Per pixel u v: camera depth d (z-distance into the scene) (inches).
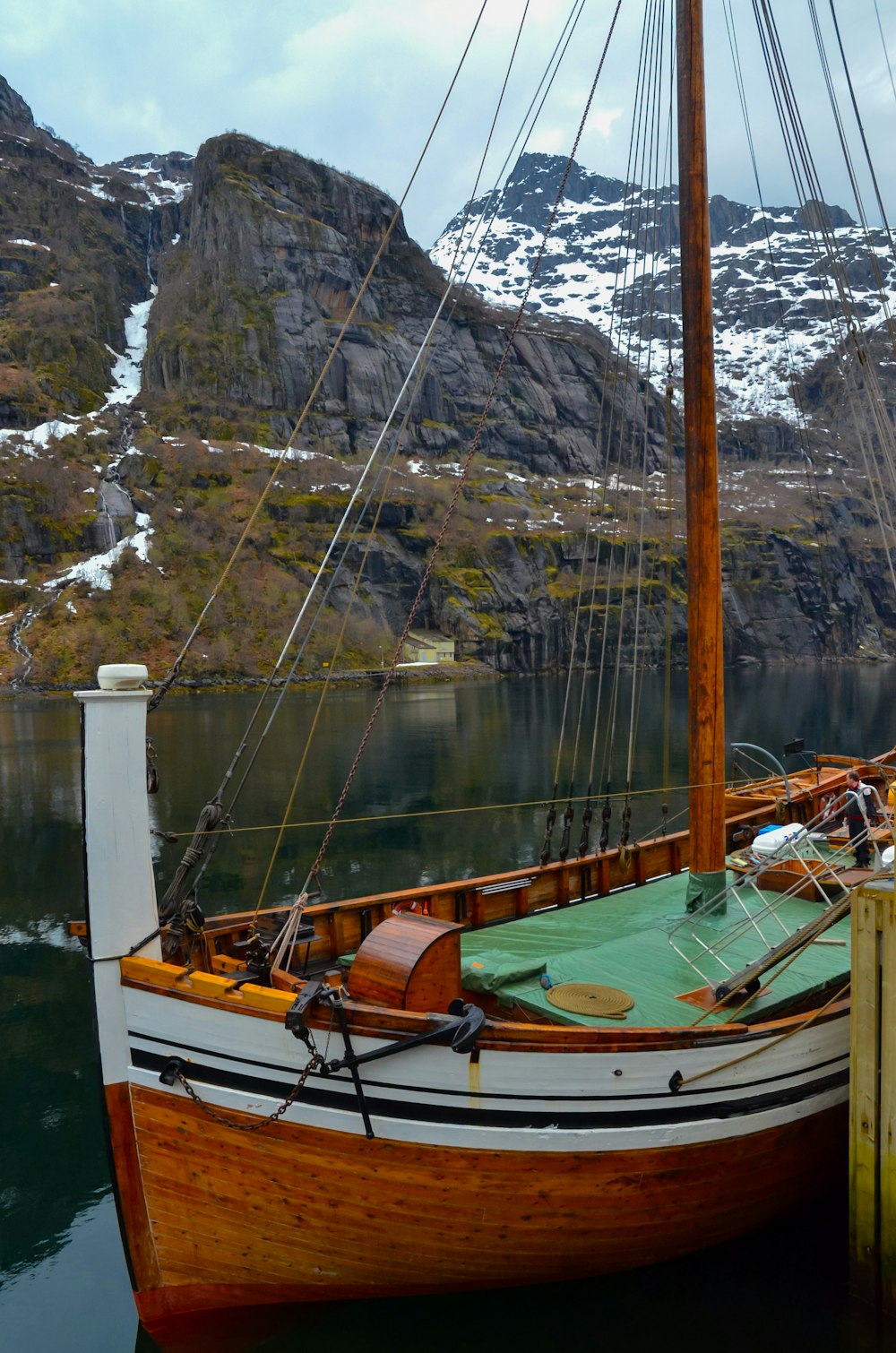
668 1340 243.0
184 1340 241.8
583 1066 226.7
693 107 340.8
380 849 1010.1
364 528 6264.8
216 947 278.7
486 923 359.3
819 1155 275.6
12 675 4530.0
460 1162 223.0
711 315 346.0
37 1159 377.4
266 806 1317.7
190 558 5689.0
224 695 4099.4
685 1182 247.1
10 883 868.0
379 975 229.6
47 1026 522.9
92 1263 305.3
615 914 368.5
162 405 7583.7
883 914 236.8
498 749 1993.1
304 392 7859.3
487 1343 243.8
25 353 7785.4
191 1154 222.4
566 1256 243.6
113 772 216.8
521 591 6397.6
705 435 343.6
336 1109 215.9
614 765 1683.1
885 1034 237.3
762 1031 250.7
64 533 5767.7
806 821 517.7
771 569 6717.5
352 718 2866.6
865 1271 246.7
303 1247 227.9
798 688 3875.5
